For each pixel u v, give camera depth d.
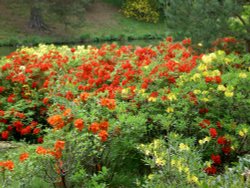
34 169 4.80
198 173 4.56
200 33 10.57
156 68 6.88
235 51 10.72
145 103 6.23
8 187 4.93
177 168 4.53
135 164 5.82
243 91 6.29
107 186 5.43
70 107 5.84
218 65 7.28
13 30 35.84
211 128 5.56
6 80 8.88
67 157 4.88
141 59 8.65
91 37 35.62
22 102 8.31
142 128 5.61
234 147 5.68
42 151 4.55
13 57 10.34
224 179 4.33
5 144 7.01
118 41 36.03
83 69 8.05
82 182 5.15
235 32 10.71
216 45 10.88
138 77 7.02
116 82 7.02
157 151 4.97
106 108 5.65
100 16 42.09
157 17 42.75
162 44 9.45
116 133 5.27
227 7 10.55
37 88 8.70
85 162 5.38
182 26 11.38
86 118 5.15
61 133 4.88
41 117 8.18
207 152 5.87
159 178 4.59
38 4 34.81
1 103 8.41
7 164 4.59
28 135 7.93
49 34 36.06
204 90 6.11
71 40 34.69
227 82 6.36
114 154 5.50
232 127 5.79
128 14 43.00
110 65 8.18
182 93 6.13
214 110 6.10
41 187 5.23
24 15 38.75
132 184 5.47
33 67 8.84
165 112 6.16
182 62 7.50
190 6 11.20
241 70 6.86
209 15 10.91
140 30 40.44
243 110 6.05
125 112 5.90
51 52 10.52
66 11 35.25
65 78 8.20
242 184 4.11
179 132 5.98
